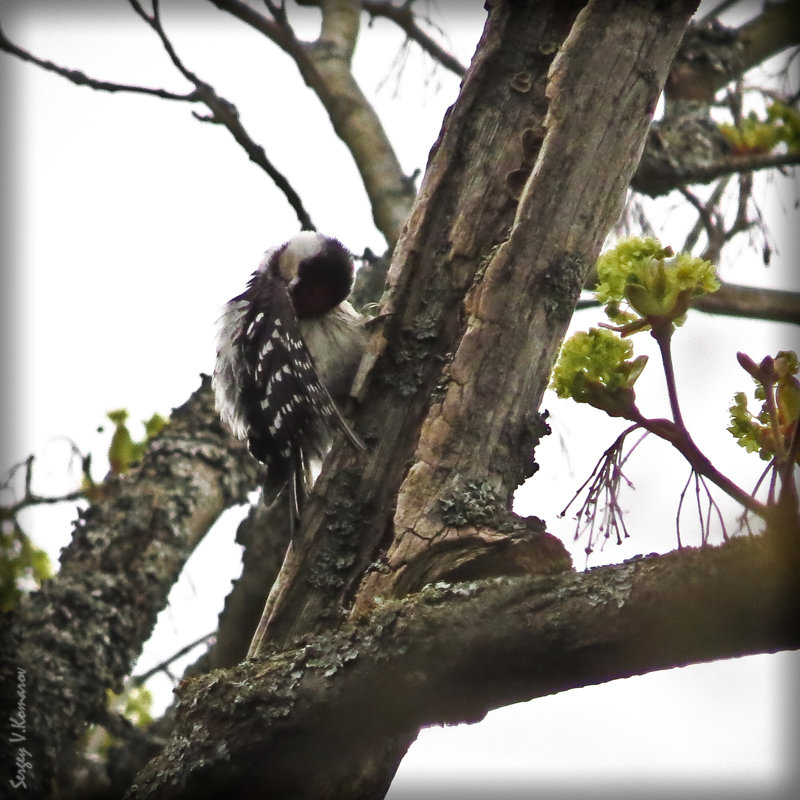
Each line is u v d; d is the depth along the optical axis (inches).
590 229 274.5
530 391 273.0
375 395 281.7
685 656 194.7
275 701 232.2
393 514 273.7
